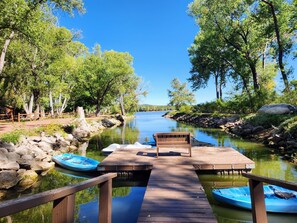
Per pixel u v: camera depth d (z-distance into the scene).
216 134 18.53
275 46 21.59
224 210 5.07
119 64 35.28
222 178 7.30
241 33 23.05
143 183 7.21
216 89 34.69
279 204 4.69
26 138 10.63
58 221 1.95
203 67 32.22
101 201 3.00
